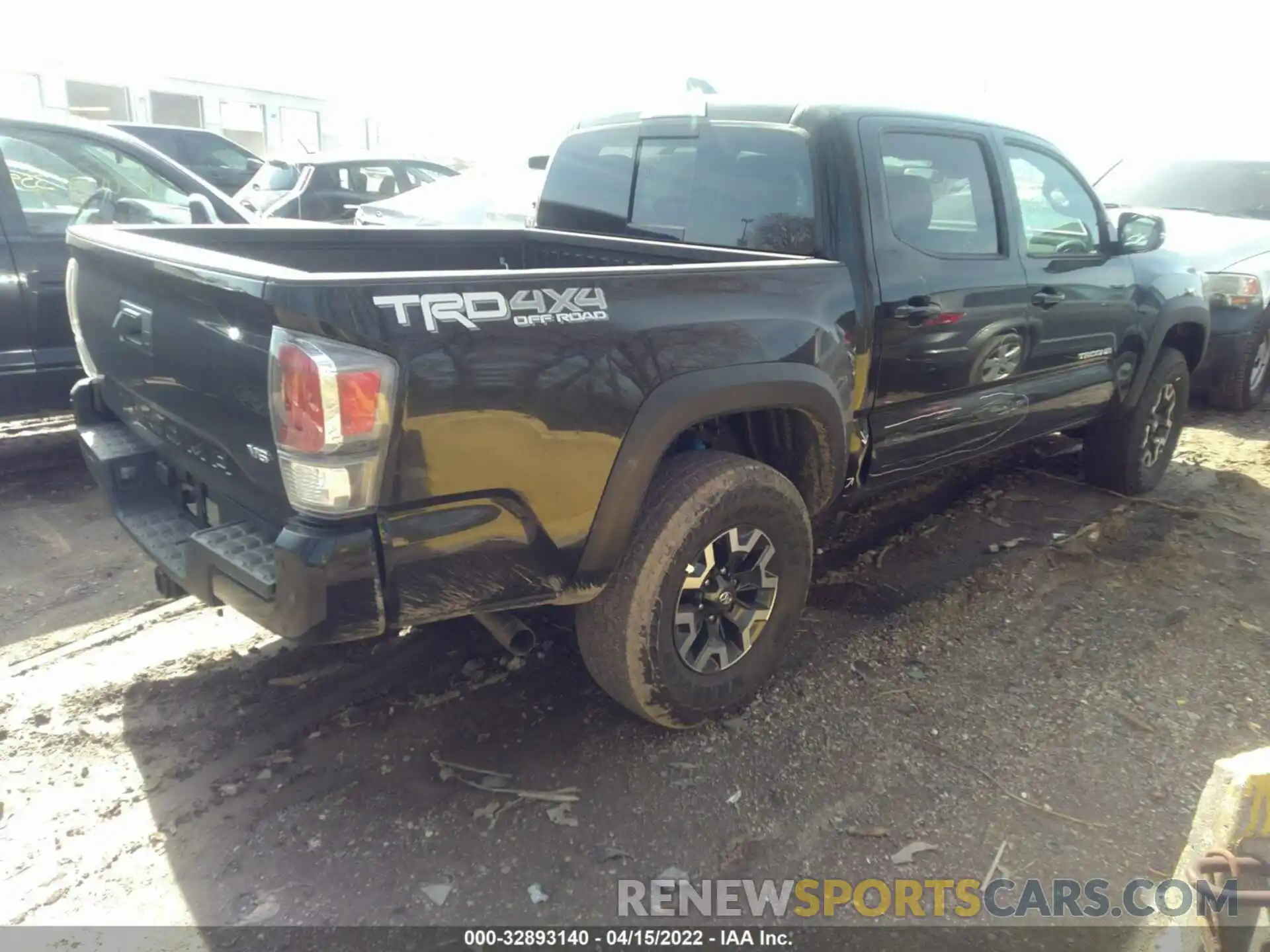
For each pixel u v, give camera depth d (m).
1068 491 5.30
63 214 4.97
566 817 2.68
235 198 11.47
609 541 2.66
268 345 2.19
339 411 2.13
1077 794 2.81
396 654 3.49
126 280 2.83
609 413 2.56
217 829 2.62
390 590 2.31
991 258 3.81
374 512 2.25
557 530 2.55
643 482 2.68
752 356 2.88
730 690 3.10
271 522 2.46
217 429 2.51
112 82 16.30
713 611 3.04
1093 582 4.18
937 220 3.62
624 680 2.87
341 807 2.71
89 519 4.71
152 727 3.04
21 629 3.65
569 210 4.32
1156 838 2.64
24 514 4.75
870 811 2.73
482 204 8.75
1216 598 4.04
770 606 3.14
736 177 3.59
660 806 2.73
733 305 2.86
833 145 3.33
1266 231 7.36
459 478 2.34
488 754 2.95
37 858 2.50
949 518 4.86
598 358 2.53
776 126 3.46
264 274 2.19
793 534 3.13
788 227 3.41
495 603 2.52
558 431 2.47
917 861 2.55
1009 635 3.72
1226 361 6.95
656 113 3.92
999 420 4.07
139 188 5.31
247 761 2.89
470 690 3.28
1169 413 5.27
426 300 2.24
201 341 2.46
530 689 3.29
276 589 2.25
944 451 3.88
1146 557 4.44
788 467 3.37
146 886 2.42
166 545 2.81
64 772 2.83
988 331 3.81
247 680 3.32
